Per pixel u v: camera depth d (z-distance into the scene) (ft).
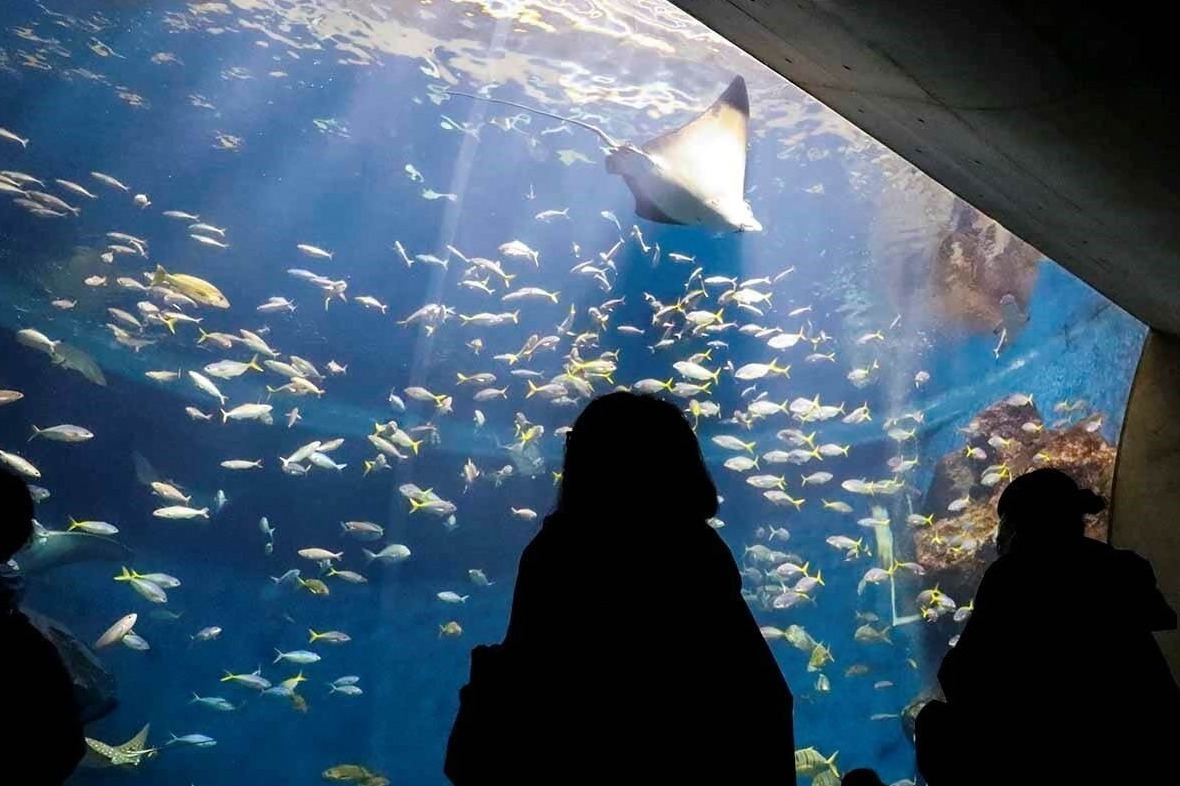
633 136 74.23
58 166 79.56
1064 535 7.28
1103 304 45.03
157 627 59.06
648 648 4.94
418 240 99.66
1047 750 6.72
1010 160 9.89
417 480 74.74
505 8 59.67
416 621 71.46
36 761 6.19
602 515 5.32
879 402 70.08
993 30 7.22
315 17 68.59
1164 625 7.20
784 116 67.72
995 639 7.07
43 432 35.22
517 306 86.89
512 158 93.86
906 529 50.75
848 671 44.80
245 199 90.07
